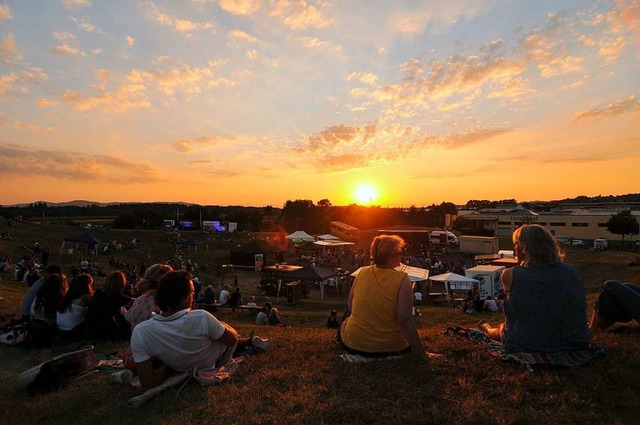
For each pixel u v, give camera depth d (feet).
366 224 368.27
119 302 22.25
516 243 13.15
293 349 17.17
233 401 11.96
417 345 13.26
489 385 11.55
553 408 10.03
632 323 16.98
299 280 92.27
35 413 13.20
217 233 222.69
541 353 12.23
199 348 13.37
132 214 276.62
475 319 57.52
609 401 10.14
